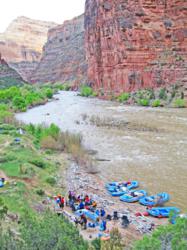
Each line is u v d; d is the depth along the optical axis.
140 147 41.72
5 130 46.12
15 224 16.17
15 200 20.70
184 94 91.88
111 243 15.61
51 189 26.58
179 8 110.81
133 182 28.72
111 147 42.06
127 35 114.44
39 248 11.73
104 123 59.78
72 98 128.00
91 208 22.89
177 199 25.27
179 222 11.65
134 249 11.88
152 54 110.38
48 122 62.97
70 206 23.25
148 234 19.36
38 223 13.35
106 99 117.94
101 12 132.62
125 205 24.36
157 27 112.56
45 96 120.38
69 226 14.07
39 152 37.47
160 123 58.97
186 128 53.44
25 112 82.38
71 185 28.22
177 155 37.41
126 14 117.31
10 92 105.88
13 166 29.27
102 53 131.38
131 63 112.38
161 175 30.91
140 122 60.50
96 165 34.22
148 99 95.94
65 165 34.00
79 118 67.50
